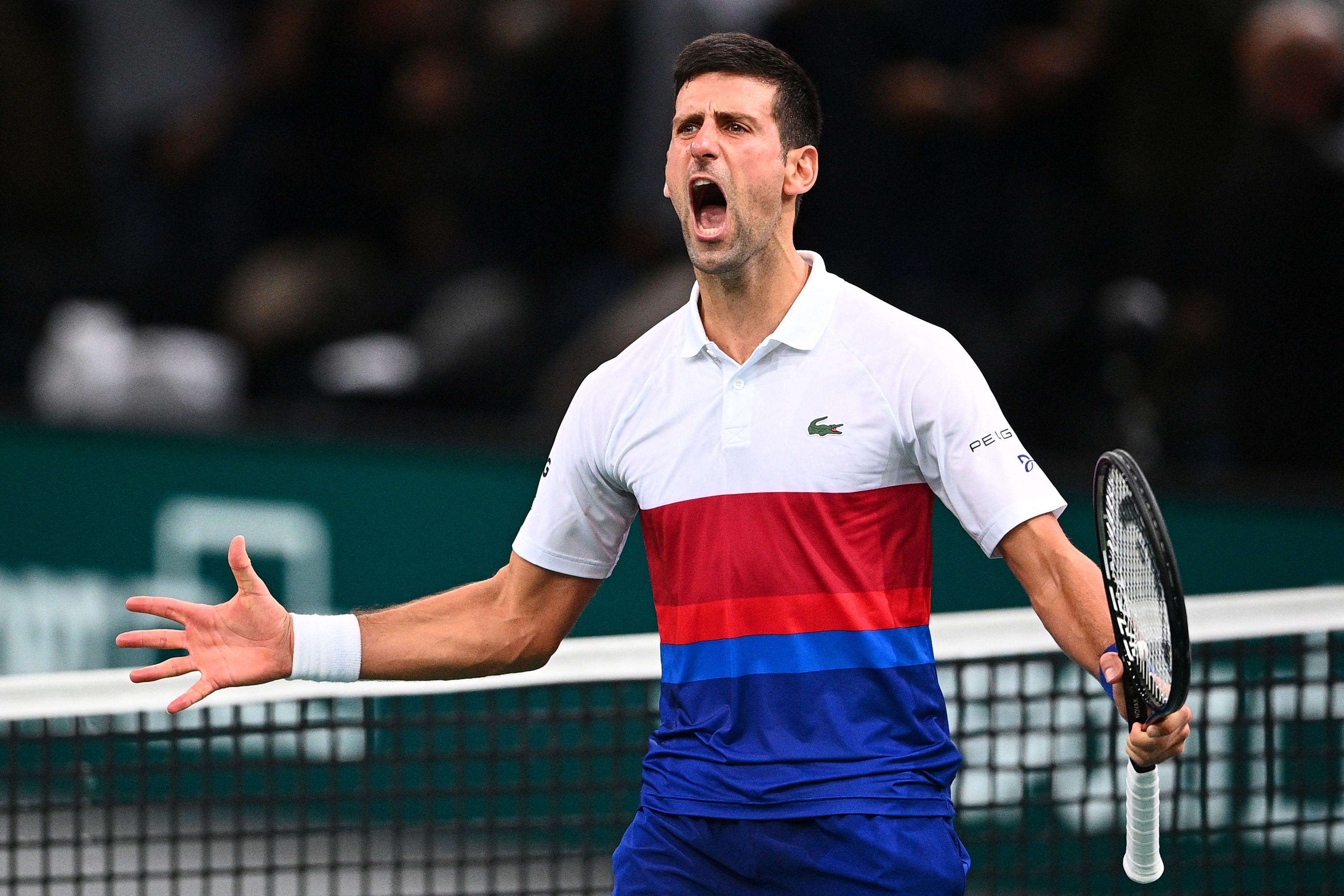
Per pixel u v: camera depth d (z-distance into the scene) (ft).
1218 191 81.30
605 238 100.37
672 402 40.11
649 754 41.42
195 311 108.78
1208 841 56.29
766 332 39.68
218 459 84.12
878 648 38.83
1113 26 89.40
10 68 110.01
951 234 92.94
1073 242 90.84
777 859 38.81
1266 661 55.77
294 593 83.41
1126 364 86.07
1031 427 86.89
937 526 73.26
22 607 88.17
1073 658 38.11
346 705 77.71
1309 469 80.59
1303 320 80.12
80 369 95.86
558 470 42.22
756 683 39.11
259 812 79.56
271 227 108.88
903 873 38.45
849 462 38.60
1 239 110.63
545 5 100.37
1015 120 92.48
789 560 38.83
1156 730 36.29
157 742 79.92
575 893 56.80
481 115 101.35
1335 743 64.39
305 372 101.91
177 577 85.20
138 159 111.75
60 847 70.33
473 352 96.73
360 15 106.93
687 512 39.70
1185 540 71.77
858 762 38.70
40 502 87.35
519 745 75.31
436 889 71.82
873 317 39.34
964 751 66.13
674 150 39.27
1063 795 66.18
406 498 81.51
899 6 93.71
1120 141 89.30
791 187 39.50
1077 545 76.54
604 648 55.06
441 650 42.65
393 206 107.14
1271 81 79.56
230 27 112.88
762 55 38.73
